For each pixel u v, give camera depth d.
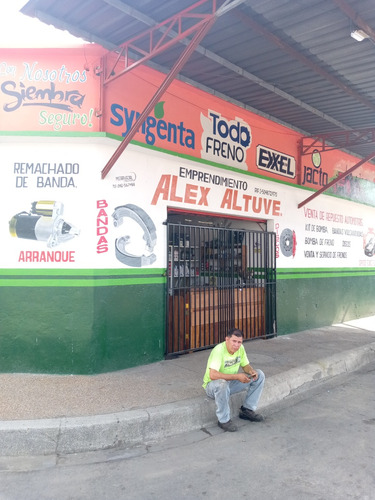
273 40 5.97
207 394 4.98
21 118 6.08
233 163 8.14
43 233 5.99
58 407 4.74
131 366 6.41
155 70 6.70
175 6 5.29
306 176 9.96
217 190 7.73
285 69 6.93
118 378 5.84
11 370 5.98
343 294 11.28
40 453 4.17
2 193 5.99
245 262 8.55
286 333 9.33
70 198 6.01
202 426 4.88
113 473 3.86
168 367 6.44
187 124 7.30
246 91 7.69
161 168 6.80
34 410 4.64
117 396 5.12
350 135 10.21
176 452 4.27
